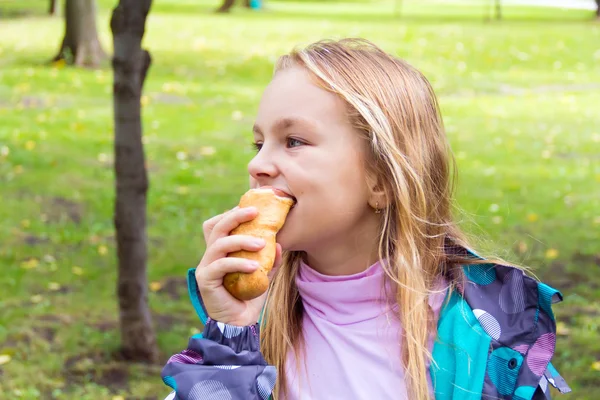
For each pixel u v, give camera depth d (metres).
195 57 16.44
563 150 9.95
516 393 1.54
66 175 8.23
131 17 4.41
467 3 37.94
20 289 5.56
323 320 1.64
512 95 13.70
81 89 12.84
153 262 6.16
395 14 28.47
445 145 1.72
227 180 8.38
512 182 8.39
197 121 10.95
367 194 1.55
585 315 5.25
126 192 4.63
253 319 1.55
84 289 5.67
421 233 1.59
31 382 4.40
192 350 1.54
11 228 6.71
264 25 22.64
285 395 1.65
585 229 6.99
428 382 1.57
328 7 32.09
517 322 1.58
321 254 1.61
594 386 4.33
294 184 1.49
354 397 1.58
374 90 1.56
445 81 14.73
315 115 1.50
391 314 1.61
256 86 13.84
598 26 23.11
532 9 33.06
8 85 12.76
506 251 2.06
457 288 1.63
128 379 4.51
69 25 15.17
